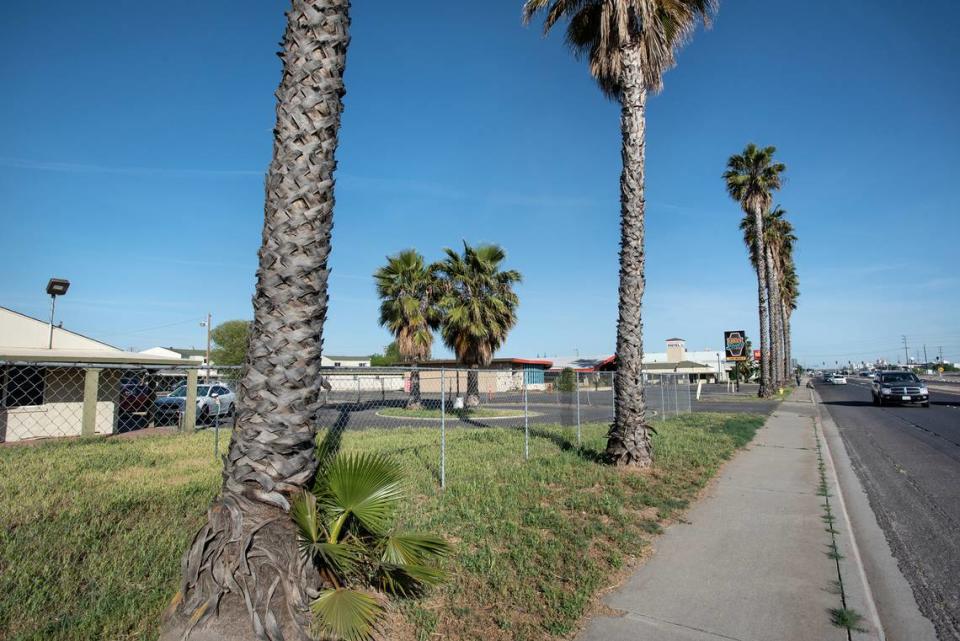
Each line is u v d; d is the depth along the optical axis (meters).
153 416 16.91
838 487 8.53
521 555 4.97
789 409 24.73
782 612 4.16
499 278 25.28
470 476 8.14
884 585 4.93
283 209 3.56
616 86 11.34
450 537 5.46
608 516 6.39
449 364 40.59
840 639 3.78
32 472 8.34
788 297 59.47
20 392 13.53
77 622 3.48
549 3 10.59
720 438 13.14
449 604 4.10
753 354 68.31
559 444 11.67
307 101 3.65
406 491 7.02
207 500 6.50
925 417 20.92
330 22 3.77
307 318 3.53
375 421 19.48
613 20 9.85
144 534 5.14
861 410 24.78
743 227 39.88
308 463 3.52
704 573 4.90
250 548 3.13
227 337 63.62
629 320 9.23
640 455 8.98
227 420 19.38
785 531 6.10
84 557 4.63
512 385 45.66
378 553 3.95
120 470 8.75
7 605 3.62
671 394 25.78
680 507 6.98
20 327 15.70
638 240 9.39
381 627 3.70
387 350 70.56
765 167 33.66
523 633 3.74
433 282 25.22
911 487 8.84
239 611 3.06
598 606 4.23
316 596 3.38
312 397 3.56
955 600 4.62
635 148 9.52
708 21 10.20
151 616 3.60
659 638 3.76
